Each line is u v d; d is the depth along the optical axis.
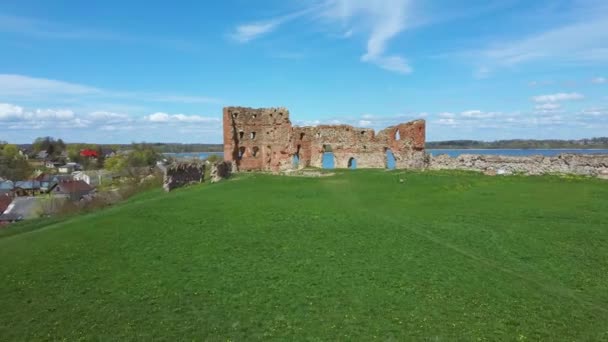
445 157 49.38
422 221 27.05
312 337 14.30
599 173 39.38
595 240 22.30
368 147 63.84
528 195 33.34
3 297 17.95
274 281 18.56
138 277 19.47
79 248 23.83
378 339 14.06
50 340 14.60
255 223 27.47
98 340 14.50
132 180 90.75
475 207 30.16
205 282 18.66
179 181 48.69
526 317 15.22
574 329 14.42
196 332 14.79
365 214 29.28
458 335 14.16
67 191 98.31
